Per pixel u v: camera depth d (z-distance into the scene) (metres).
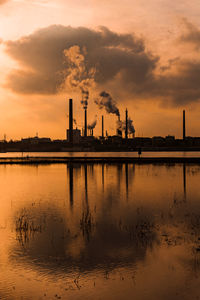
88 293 9.81
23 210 22.00
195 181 38.03
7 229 16.80
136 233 15.77
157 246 13.73
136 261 12.17
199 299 9.34
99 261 12.23
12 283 10.49
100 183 37.50
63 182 38.91
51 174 49.06
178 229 16.33
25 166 66.50
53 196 28.34
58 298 9.52
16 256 12.87
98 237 15.23
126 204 24.05
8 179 42.56
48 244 14.27
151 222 18.00
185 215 19.72
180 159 83.69
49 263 12.12
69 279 10.77
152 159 83.88
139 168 58.28
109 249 13.49
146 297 9.52
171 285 10.20
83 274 11.13
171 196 27.55
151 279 10.64
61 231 16.36
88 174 48.41
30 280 10.70
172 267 11.53
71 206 23.48
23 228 16.97
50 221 18.61
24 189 33.12
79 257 12.68
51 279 10.77
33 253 13.18
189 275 10.88
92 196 28.23
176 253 12.86
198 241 14.24
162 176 43.97
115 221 18.41
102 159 86.19
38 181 40.16
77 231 16.34
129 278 10.77
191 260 12.11
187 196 27.44
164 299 9.38
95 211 21.52
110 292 9.84
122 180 40.00
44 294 9.76
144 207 22.69
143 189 32.12
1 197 27.83
